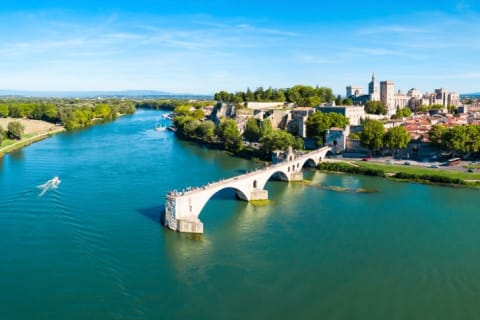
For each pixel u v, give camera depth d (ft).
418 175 523.70
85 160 618.44
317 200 436.76
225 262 284.61
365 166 586.04
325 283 259.60
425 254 301.84
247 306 232.94
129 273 265.75
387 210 402.11
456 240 327.26
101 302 231.91
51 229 331.57
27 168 554.05
